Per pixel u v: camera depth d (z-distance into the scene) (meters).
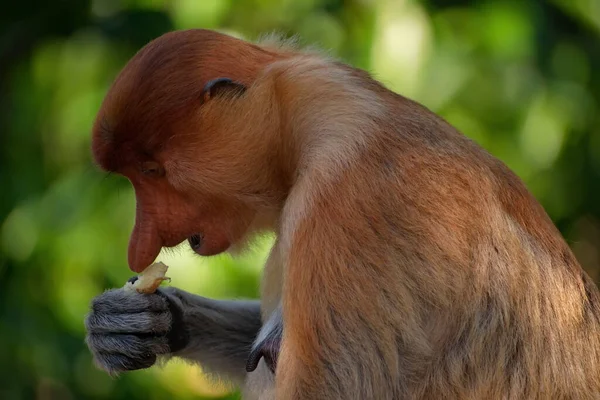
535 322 10.18
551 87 18.41
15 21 18.86
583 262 22.66
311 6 17.77
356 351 9.59
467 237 9.95
